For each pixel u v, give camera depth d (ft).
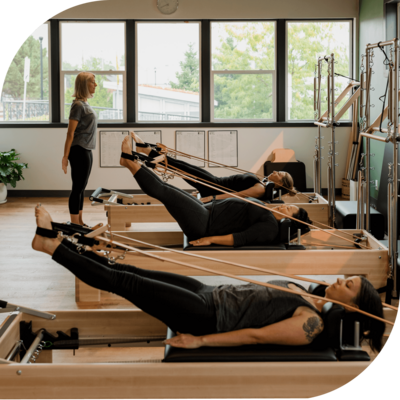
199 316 6.25
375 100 21.13
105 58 25.23
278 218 10.93
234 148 25.30
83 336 7.25
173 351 6.07
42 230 5.99
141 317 7.30
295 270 9.91
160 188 10.19
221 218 10.55
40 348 6.85
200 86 25.36
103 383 5.73
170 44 25.22
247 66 25.30
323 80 25.13
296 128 25.12
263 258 9.87
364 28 23.48
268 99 25.52
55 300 10.99
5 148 25.26
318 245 11.21
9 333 6.56
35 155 25.35
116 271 6.18
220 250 9.96
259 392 5.79
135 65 25.22
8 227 18.42
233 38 25.08
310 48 25.09
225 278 11.67
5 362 5.81
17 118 25.62
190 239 10.80
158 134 25.23
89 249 6.20
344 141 24.93
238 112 25.62
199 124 25.16
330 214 14.83
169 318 6.26
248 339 6.11
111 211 13.83
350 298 6.22
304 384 5.77
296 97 25.49
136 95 25.45
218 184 13.97
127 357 8.27
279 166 24.64
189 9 24.62
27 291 11.57
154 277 6.81
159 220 13.88
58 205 23.12
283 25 24.80
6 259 14.20
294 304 6.31
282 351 6.07
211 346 6.17
